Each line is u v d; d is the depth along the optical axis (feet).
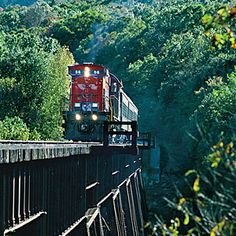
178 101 614.34
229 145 57.52
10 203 92.22
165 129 634.43
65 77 507.71
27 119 467.93
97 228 185.57
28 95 472.03
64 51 576.61
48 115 471.62
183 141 523.70
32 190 106.11
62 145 125.39
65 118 271.49
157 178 561.43
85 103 279.69
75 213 151.94
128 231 297.94
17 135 354.54
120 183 288.92
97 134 266.77
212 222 58.65
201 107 396.57
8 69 481.46
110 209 236.02
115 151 183.32
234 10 55.93
